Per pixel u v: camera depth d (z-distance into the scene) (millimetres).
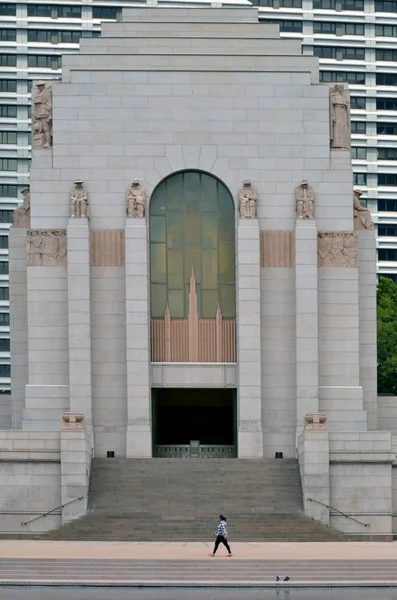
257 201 119750
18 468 108500
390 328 172000
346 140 121125
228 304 121062
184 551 95438
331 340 119812
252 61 122875
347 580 87438
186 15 127062
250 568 89062
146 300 118188
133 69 121000
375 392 122375
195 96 120750
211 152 120500
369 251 123062
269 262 119625
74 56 121875
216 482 110375
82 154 120000
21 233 123812
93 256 119125
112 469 112125
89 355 117750
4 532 107938
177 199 121312
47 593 84000
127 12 126750
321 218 120375
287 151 120562
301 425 117812
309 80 121125
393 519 109000
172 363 120062
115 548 97750
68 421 108250
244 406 118188
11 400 123875
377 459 108438
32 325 118812
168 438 132750
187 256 121250
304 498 108000
